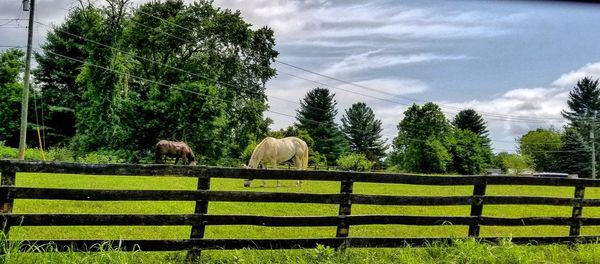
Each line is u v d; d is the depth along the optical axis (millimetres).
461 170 78688
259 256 6457
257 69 48750
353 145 94250
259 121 48781
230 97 48250
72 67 59625
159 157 34094
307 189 19641
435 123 77375
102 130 43938
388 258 6918
